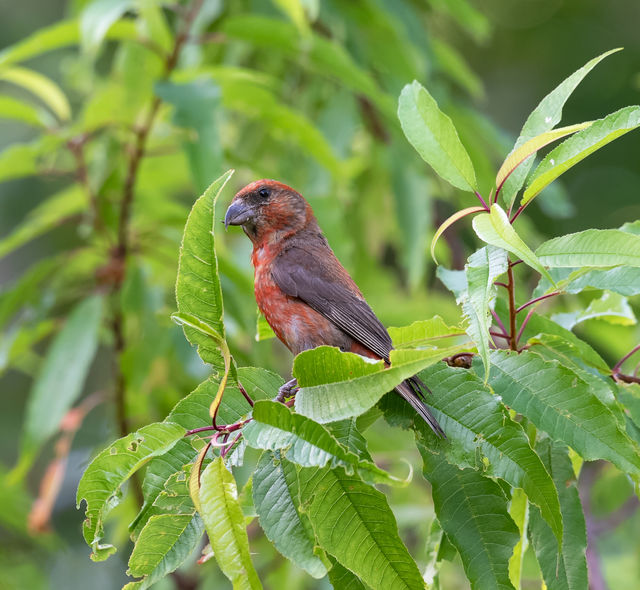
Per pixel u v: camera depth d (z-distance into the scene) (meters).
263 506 5.10
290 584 10.76
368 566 5.00
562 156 5.32
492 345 5.80
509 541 5.30
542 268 4.84
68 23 9.56
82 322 10.34
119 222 10.84
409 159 10.55
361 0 10.95
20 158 10.61
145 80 10.66
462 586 11.24
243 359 10.07
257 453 8.53
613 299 6.86
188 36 10.26
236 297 10.05
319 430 4.64
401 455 11.88
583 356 6.32
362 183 12.50
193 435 5.28
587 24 19.23
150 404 11.41
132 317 11.62
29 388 17.66
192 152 8.83
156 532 5.12
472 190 5.47
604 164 19.27
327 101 11.79
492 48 19.22
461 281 6.64
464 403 5.49
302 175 11.91
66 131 10.63
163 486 5.22
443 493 5.43
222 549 4.58
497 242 4.95
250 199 9.50
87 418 17.72
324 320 8.59
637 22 19.14
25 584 12.27
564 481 5.76
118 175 10.84
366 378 4.93
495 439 5.35
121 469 5.02
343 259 10.40
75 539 17.17
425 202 10.58
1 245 11.16
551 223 18.89
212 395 5.35
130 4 9.40
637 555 11.64
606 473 11.82
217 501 4.65
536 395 5.49
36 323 10.95
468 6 11.14
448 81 12.92
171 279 11.58
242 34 10.08
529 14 19.22
